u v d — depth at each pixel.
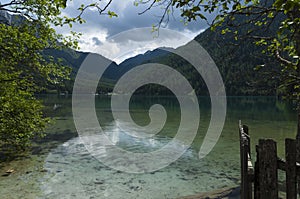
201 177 11.28
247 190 3.75
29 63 12.22
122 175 11.54
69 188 9.84
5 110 10.95
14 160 13.69
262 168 3.50
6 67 11.57
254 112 43.50
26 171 11.87
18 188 9.73
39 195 9.09
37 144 17.86
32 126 12.52
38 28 12.41
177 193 9.41
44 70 12.66
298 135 5.62
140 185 10.27
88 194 9.27
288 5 2.47
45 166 12.70
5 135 12.20
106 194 9.30
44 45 12.52
